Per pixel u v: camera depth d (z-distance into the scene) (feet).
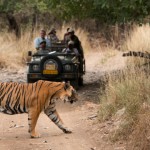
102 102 54.90
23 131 50.21
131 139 42.70
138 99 48.01
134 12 72.84
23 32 131.64
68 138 46.34
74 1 80.48
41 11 134.72
